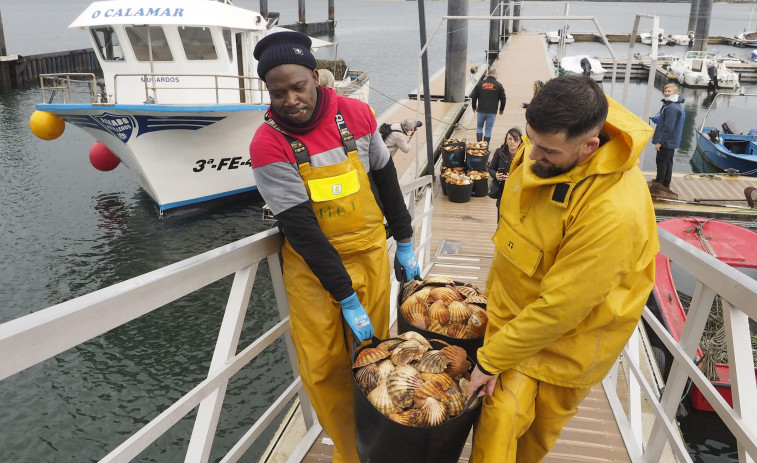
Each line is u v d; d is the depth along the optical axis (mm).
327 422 2156
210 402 1749
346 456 2248
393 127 8031
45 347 1045
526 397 1687
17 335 985
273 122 1820
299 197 1816
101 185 14906
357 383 1861
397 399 1771
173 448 5801
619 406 2947
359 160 1924
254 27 11734
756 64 34531
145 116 10820
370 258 2051
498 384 1722
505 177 6188
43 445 5945
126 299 1247
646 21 93562
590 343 1628
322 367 2057
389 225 2250
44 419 6320
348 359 2154
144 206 13344
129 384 6953
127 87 11516
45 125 11469
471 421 1806
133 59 11188
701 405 5348
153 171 11656
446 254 6977
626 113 1485
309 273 1991
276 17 13828
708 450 5309
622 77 33531
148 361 7395
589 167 1454
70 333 1100
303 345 2053
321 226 1928
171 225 12211
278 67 1693
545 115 1376
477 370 1688
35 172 15992
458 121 16531
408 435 1729
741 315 1638
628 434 2730
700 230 7234
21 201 13680
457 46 18438
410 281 2469
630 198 1464
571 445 2711
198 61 11383
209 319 8289
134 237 11781
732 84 29734
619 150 1453
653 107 26484
